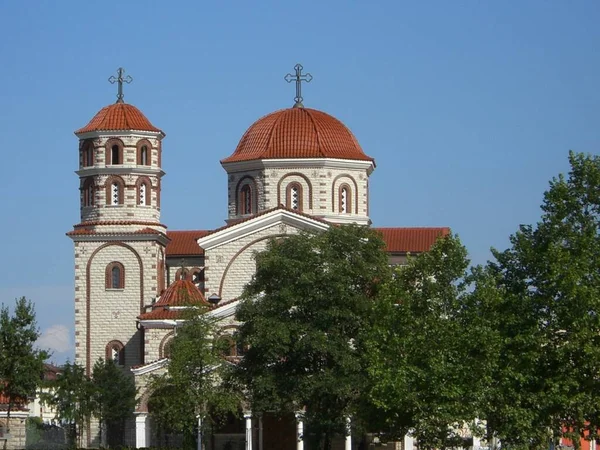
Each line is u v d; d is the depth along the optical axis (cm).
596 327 9238
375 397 9012
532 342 9138
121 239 13750
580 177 9731
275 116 14238
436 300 9275
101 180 13812
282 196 13750
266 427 12619
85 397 13012
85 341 13712
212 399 10794
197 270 14800
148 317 12838
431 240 14438
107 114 13962
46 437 14338
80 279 13762
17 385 12012
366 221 13912
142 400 12112
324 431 10594
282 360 10612
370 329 9675
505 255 9662
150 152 13950
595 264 9431
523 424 8906
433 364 8819
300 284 10538
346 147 13988
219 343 11069
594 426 9431
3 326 11950
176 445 12650
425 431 9031
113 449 11981
